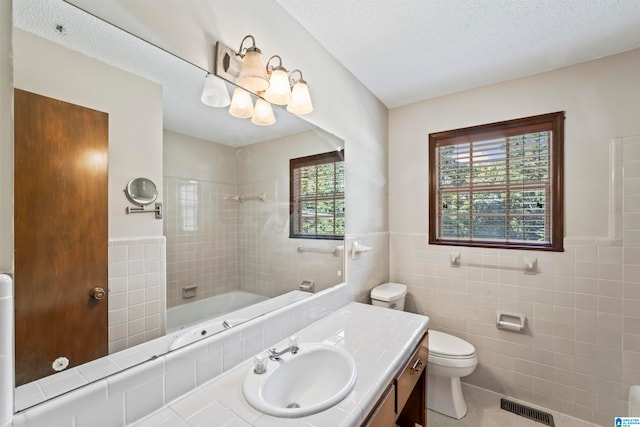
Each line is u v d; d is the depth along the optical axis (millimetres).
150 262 856
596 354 1701
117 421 699
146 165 845
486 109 2066
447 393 1821
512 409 1851
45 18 634
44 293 625
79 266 689
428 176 2287
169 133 909
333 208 1726
